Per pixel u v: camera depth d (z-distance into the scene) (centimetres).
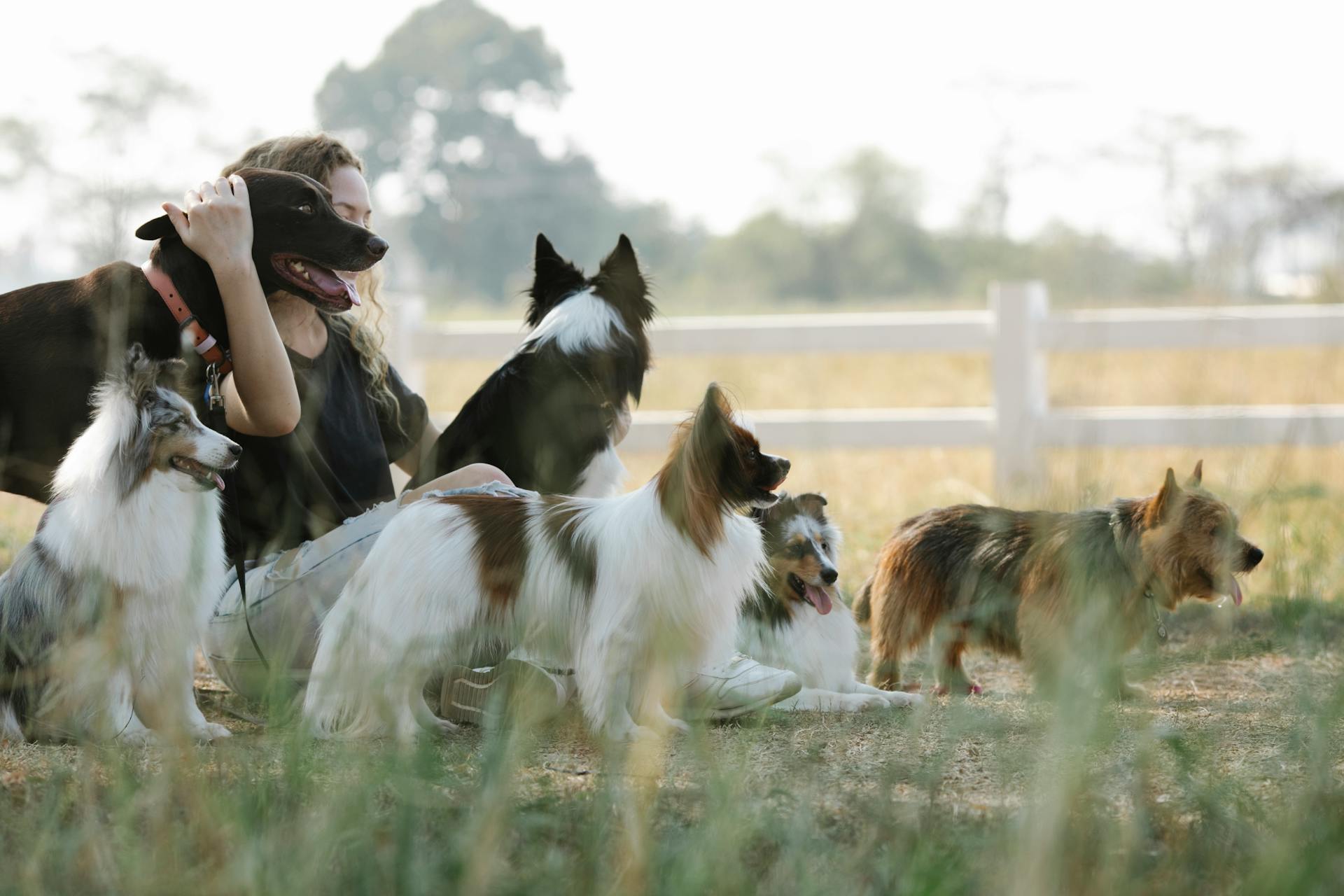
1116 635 406
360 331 462
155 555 350
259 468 416
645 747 322
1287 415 758
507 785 269
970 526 451
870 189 5247
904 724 368
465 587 358
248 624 382
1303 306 892
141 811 277
